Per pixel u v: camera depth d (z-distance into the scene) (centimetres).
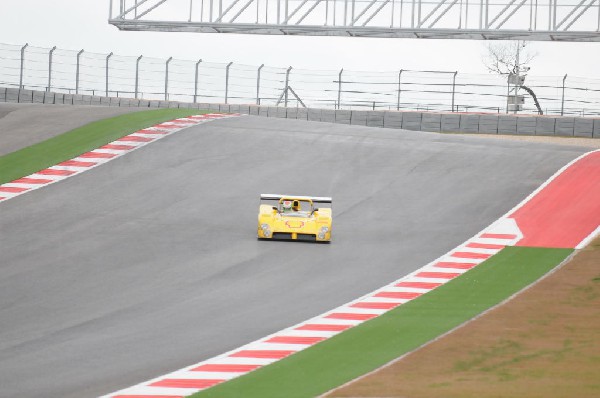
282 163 12300
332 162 12469
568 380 4738
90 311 6366
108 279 7288
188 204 10169
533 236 9019
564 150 13762
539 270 7694
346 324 6047
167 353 5334
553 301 6669
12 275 7338
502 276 7512
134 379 4788
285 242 8731
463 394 4459
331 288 7100
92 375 4872
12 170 11531
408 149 13388
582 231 9169
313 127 14800
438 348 5428
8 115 15662
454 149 13500
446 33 17725
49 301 6619
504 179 11750
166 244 8494
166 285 7131
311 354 5309
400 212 10144
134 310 6400
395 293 6956
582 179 11650
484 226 9500
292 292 6969
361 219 9819
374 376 4819
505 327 5941
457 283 7288
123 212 9725
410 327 5959
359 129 14988
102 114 15400
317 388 4612
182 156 12381
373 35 18238
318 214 8831
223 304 6588
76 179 11106
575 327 5925
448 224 9606
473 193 11038
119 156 12250
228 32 18450
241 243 8606
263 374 4878
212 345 5519
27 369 4994
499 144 14125
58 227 9050
